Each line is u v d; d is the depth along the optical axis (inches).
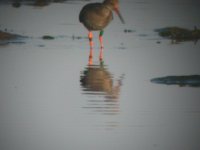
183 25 972.6
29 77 680.4
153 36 906.1
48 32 912.9
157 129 529.7
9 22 968.9
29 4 1119.6
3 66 724.7
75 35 903.1
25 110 571.2
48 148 486.6
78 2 1146.0
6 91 627.8
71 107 580.7
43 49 812.6
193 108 584.1
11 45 836.0
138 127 533.3
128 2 1149.7
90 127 530.3
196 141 506.6
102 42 863.7
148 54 792.3
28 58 762.2
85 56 780.0
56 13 1041.5
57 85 652.7
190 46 848.9
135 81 668.1
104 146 490.9
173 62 752.3
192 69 719.1
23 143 496.1
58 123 539.8
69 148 486.0
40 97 611.2
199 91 635.5
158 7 1105.4
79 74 693.9
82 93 624.7
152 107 585.0
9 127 529.3
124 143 497.0
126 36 902.4
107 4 841.5
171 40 892.6
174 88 645.3
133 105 589.0
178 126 537.0
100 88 642.8
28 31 916.6
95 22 826.8
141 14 1044.5
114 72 703.7
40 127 528.4
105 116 557.6
